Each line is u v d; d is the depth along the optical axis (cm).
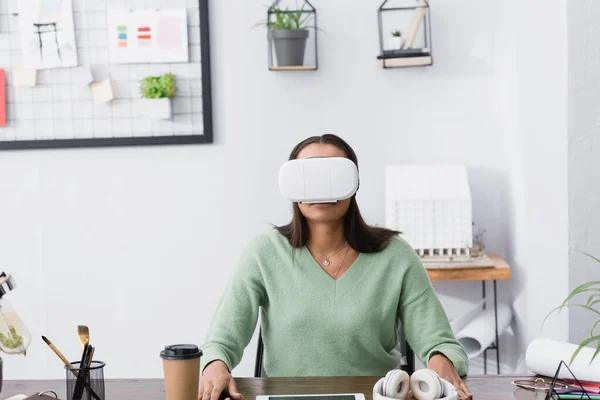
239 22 306
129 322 316
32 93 308
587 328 233
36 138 309
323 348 188
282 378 169
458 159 307
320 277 191
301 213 192
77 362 146
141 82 306
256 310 194
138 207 313
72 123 309
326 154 185
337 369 189
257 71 307
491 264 276
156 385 167
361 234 193
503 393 157
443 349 178
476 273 275
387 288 191
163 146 311
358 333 187
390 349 199
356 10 304
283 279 192
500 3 300
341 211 182
